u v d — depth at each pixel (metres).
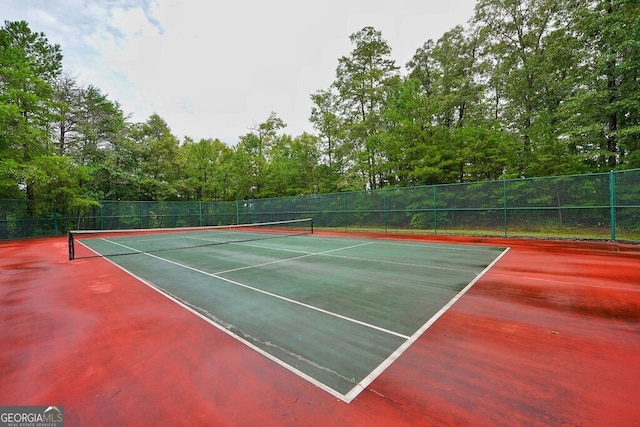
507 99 23.75
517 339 3.48
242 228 26.80
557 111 17.72
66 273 7.82
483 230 14.52
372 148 23.62
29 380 2.83
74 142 22.95
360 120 27.02
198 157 32.03
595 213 11.71
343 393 2.50
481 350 3.22
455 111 27.02
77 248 13.37
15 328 4.14
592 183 11.74
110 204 22.30
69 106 21.12
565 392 2.45
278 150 32.88
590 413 2.18
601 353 3.11
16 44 19.66
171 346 3.49
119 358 3.22
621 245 10.47
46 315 4.64
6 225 17.48
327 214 20.92
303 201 22.39
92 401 2.49
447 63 25.45
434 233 15.97
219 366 3.01
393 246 12.00
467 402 2.34
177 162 28.69
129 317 4.49
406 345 3.38
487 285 5.88
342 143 27.02
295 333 3.79
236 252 11.09
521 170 18.34
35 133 17.20
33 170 16.17
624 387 2.51
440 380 2.67
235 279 6.78
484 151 18.61
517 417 2.15
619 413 2.17
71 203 19.91
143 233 21.86
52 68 21.38
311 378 2.75
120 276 7.35
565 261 8.02
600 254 8.92
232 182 32.22
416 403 2.35
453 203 15.46
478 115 24.27
